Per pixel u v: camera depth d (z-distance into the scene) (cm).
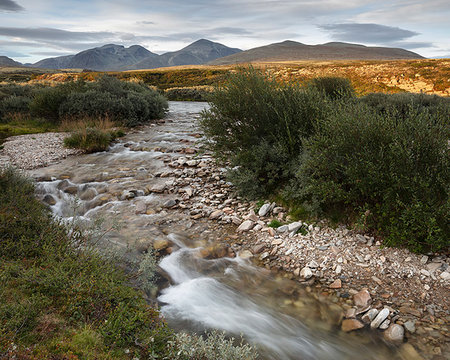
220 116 780
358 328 353
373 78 4384
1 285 302
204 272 473
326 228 562
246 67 787
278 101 739
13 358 216
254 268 482
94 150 1230
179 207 703
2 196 549
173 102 4188
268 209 648
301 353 324
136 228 605
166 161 1070
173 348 286
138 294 371
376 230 521
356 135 539
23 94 2341
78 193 802
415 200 445
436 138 476
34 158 1099
